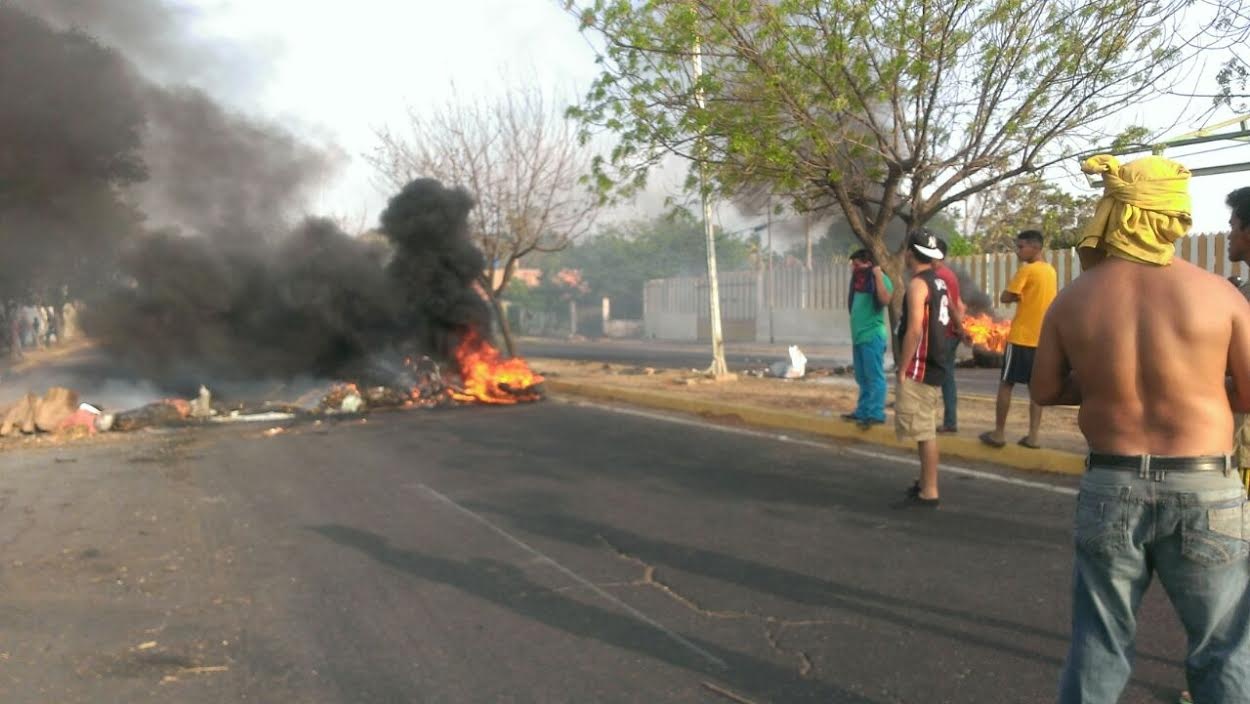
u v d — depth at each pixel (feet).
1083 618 9.77
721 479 26.21
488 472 28.19
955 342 22.90
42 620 16.20
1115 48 27.17
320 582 18.11
